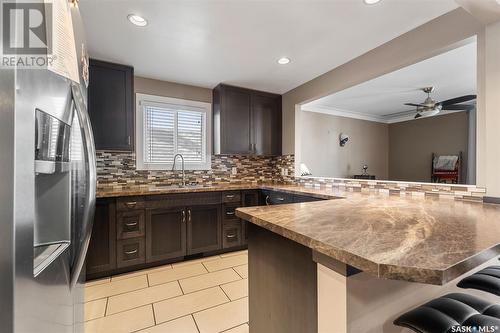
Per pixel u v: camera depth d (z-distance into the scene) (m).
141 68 2.85
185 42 2.26
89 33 2.10
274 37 2.19
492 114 1.58
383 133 6.66
